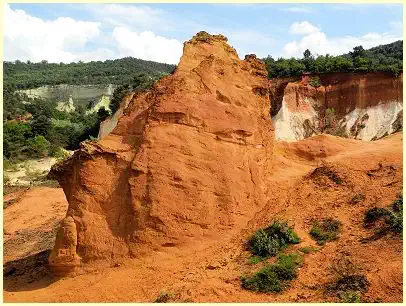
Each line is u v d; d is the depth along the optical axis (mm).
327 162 23062
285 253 16375
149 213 17547
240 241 17672
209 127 19766
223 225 18438
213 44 22734
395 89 61719
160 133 18875
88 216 17797
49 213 35344
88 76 154375
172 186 18109
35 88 136750
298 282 14938
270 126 23875
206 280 15422
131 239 17438
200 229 17969
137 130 19500
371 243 15953
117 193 18266
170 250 17312
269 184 21406
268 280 14930
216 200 18750
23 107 96188
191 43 22328
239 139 20594
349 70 66562
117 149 19000
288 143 29438
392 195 18562
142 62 192500
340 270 14898
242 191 19516
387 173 20766
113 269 17016
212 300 14273
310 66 70688
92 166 18375
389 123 60156
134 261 17062
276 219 18438
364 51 81438
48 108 99188
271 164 23391
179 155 18703
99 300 15242
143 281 16047
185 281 15586
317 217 18422
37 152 65438
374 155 23297
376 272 14281
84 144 18594
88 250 17438
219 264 16359
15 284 18219
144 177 18094
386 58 75500
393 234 16062
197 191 18328
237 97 21391
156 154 18422
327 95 66500
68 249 17422
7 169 56656
